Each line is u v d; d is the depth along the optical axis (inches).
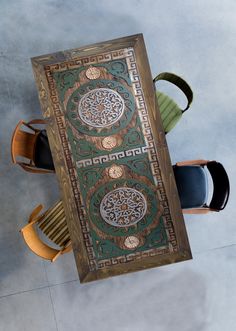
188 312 150.2
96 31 151.9
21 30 150.0
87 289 148.7
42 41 150.2
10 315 146.8
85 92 121.4
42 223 129.7
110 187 120.3
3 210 147.5
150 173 120.9
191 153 152.8
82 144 120.6
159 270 150.3
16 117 148.7
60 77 121.3
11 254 147.3
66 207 119.1
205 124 153.3
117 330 148.3
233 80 154.3
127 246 119.6
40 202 148.5
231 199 153.1
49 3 151.0
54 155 119.7
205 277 151.0
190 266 151.0
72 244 118.5
